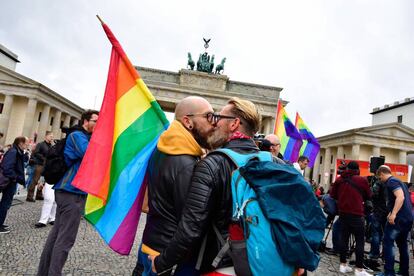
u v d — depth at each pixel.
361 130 56.16
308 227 2.30
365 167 21.84
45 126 59.28
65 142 5.11
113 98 3.70
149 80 52.12
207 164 2.44
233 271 2.35
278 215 2.21
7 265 6.06
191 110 3.03
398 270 8.94
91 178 3.46
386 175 8.37
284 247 2.17
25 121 55.50
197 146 2.86
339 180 8.59
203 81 52.69
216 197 2.41
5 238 8.07
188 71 52.16
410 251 13.21
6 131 55.25
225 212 2.45
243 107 2.82
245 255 2.24
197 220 2.27
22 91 56.09
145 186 3.59
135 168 3.58
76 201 5.00
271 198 2.26
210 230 2.53
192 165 2.67
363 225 7.98
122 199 3.48
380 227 9.84
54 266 4.69
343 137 59.78
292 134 10.70
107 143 3.60
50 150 5.10
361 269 7.87
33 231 9.11
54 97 61.38
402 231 8.15
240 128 2.83
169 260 2.30
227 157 2.51
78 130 5.58
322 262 9.27
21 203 13.87
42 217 9.80
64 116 69.50
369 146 60.47
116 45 3.73
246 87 54.00
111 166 3.56
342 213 8.18
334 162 65.31
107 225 3.43
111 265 6.78
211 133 3.03
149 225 2.82
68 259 6.92
